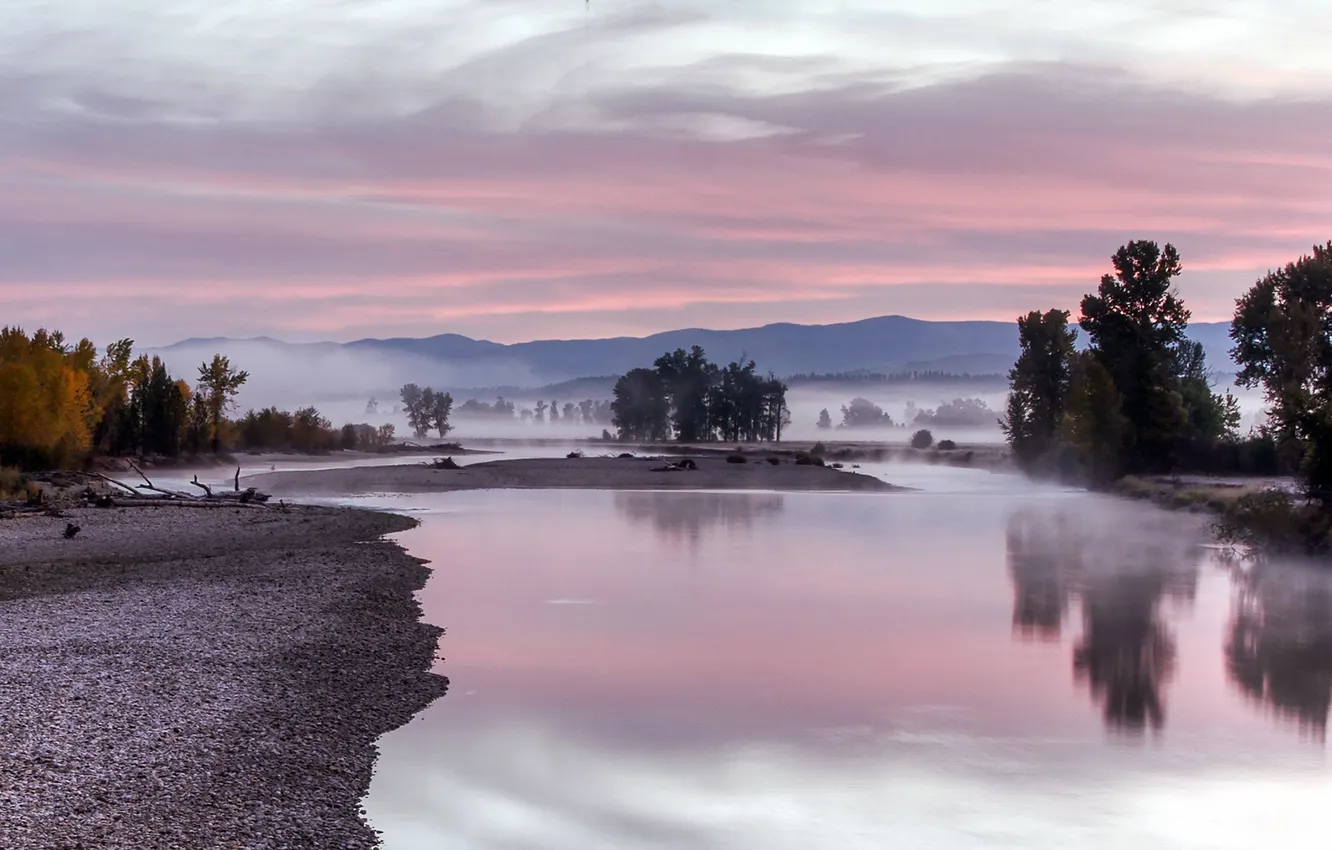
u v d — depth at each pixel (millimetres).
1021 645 28203
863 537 52875
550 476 96625
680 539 50906
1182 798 17469
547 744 19422
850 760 19016
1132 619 31859
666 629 29391
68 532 45031
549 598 33812
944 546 49438
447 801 16516
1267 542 45312
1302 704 22859
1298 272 87000
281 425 145375
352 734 19344
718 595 34969
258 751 17781
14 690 20031
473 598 33500
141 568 36688
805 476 100500
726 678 24297
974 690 23719
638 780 17781
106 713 18922
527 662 25281
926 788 17719
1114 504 75312
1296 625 31094
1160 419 89938
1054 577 39938
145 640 24812
